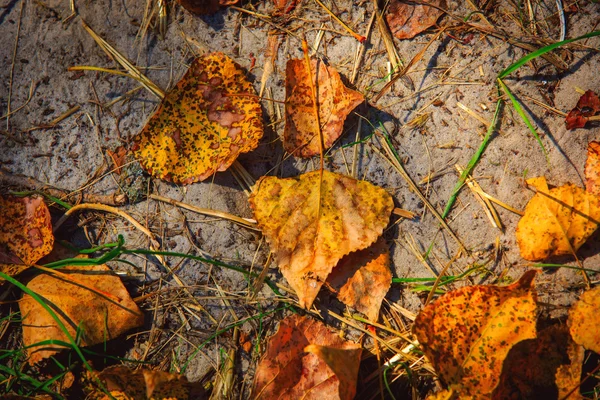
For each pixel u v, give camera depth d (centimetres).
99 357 39
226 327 39
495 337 37
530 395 38
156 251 39
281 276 39
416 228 39
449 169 39
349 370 37
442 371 37
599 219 38
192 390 39
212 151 39
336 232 38
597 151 38
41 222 39
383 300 39
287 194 39
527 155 39
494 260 39
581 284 38
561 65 39
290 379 38
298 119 39
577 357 37
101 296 39
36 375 39
